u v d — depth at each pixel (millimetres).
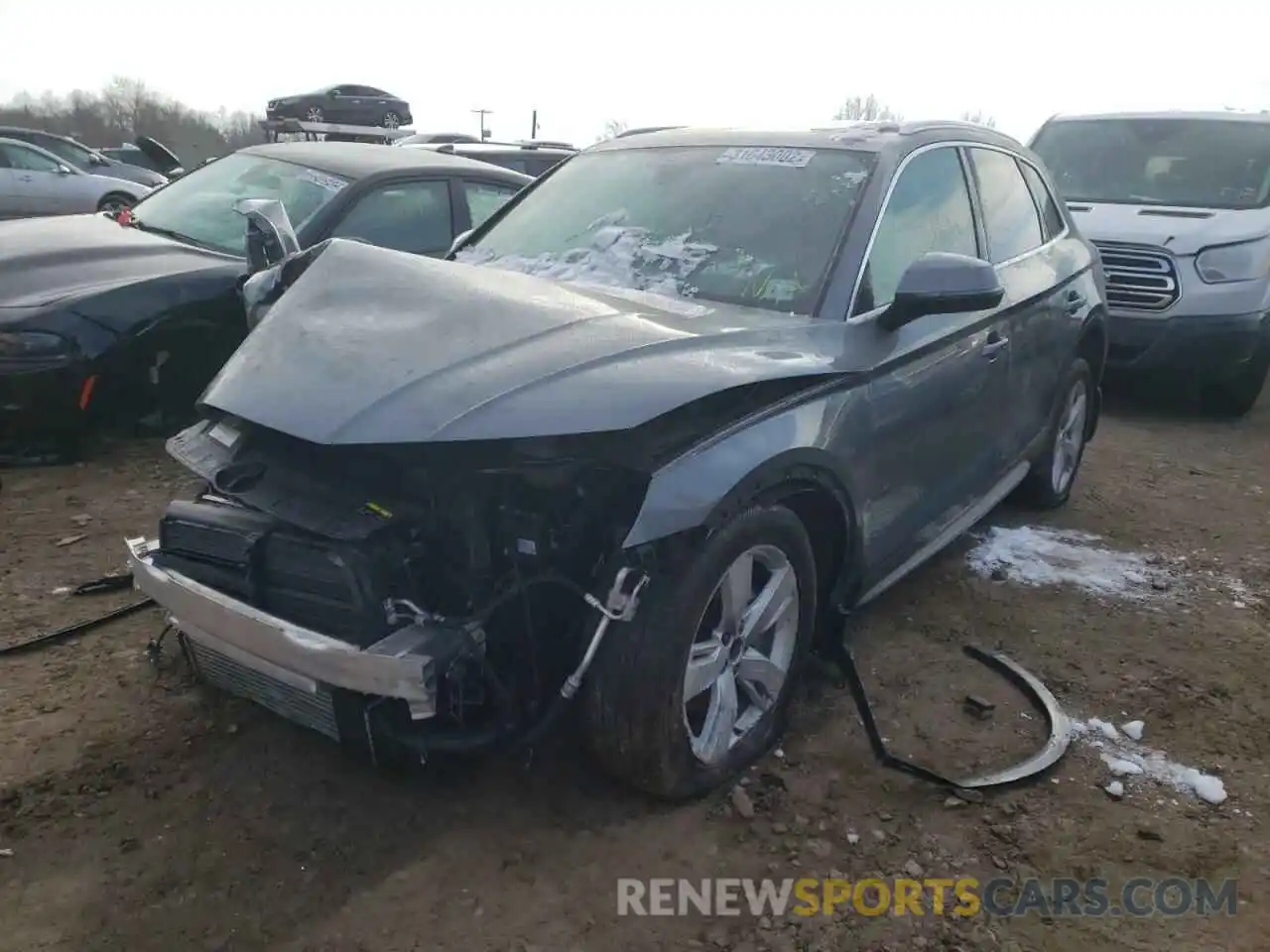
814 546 3430
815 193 3758
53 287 5375
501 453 2596
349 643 2586
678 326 3096
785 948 2564
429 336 2840
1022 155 5141
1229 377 7883
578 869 2768
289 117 26094
